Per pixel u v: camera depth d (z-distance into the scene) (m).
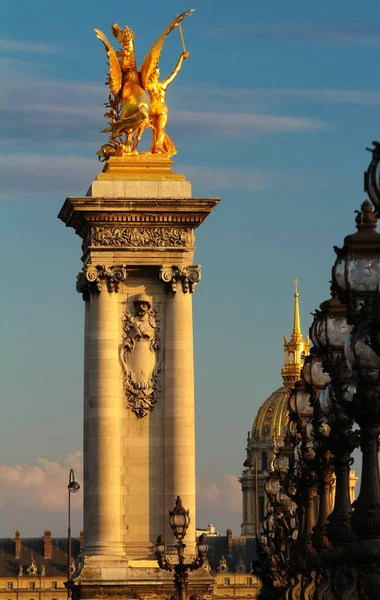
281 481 107.50
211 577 131.50
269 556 114.50
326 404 66.88
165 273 135.38
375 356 58.84
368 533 59.19
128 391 135.50
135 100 138.62
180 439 134.88
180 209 135.25
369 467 59.47
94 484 134.12
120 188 136.50
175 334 135.62
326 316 68.12
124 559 132.25
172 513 100.50
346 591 59.94
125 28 141.12
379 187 56.78
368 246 60.97
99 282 135.25
